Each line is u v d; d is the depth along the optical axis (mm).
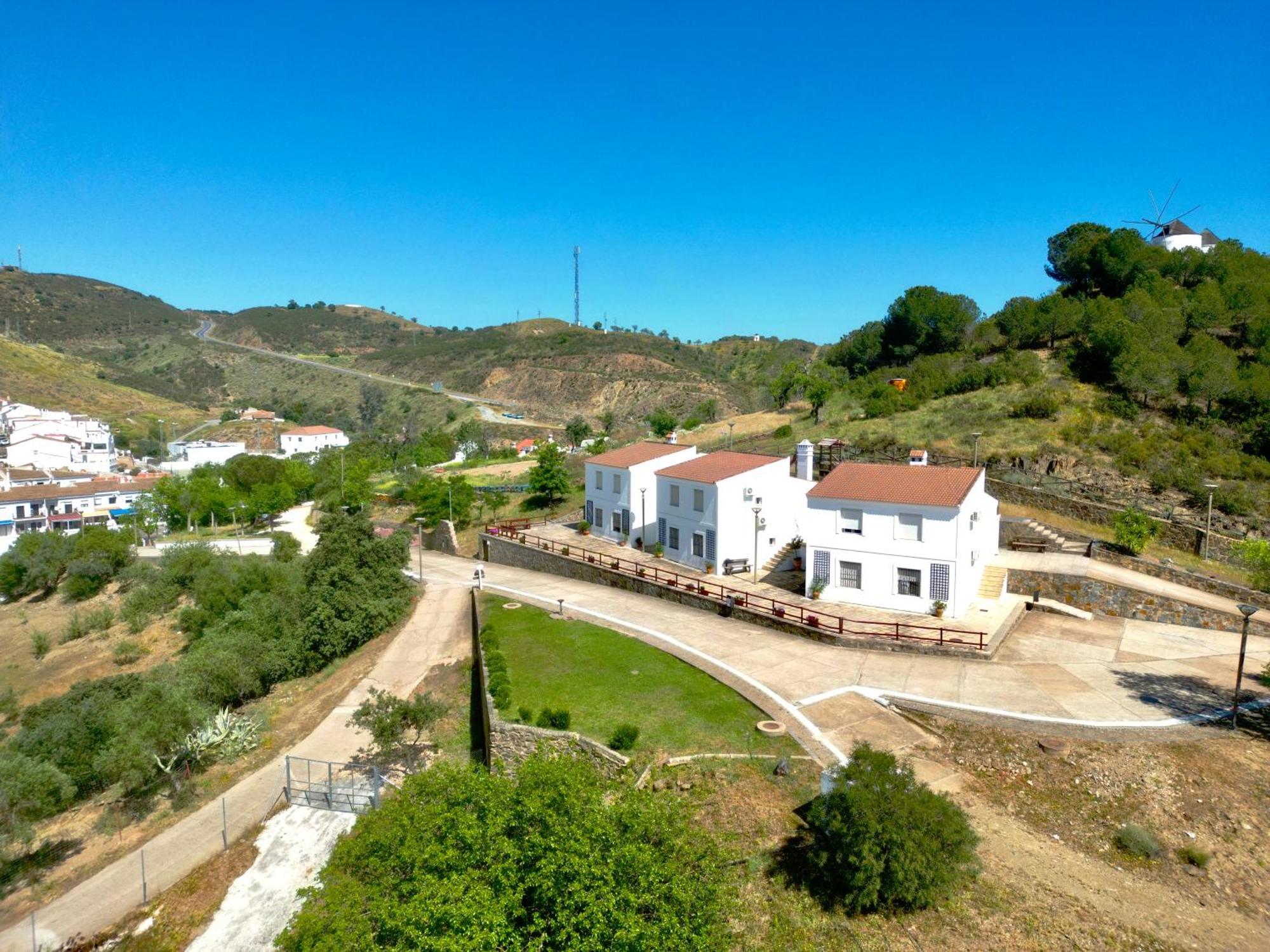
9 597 63906
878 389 71625
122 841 24500
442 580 49250
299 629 38719
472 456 109625
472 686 30953
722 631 31344
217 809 25188
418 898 12039
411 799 15016
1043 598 33531
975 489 32469
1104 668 25500
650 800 14531
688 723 22438
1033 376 64500
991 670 25547
